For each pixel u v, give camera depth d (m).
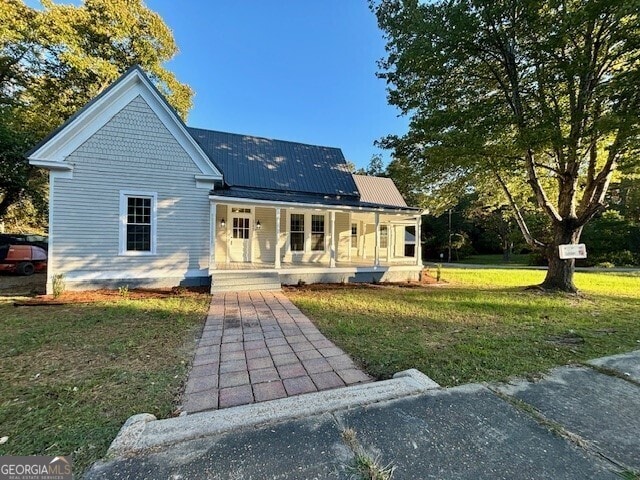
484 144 7.98
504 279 12.83
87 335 4.64
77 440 2.18
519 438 2.22
